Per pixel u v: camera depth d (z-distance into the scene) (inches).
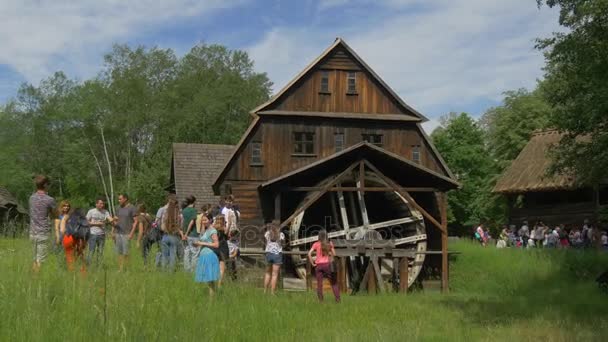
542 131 1721.2
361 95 1243.2
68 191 2669.8
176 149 1632.6
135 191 2193.7
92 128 2527.1
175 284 531.2
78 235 528.1
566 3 830.5
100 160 2664.9
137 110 2486.5
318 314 518.0
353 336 416.8
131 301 408.8
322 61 1235.9
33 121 2896.2
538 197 1579.7
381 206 1174.3
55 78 2957.7
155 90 2573.8
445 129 2711.6
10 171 2837.1
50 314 350.6
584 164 948.6
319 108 1226.0
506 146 2257.6
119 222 649.0
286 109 1213.1
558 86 930.7
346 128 1233.4
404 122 1253.1
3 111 2955.2
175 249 661.9
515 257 1065.5
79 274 458.9
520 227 1603.1
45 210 523.2
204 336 365.7
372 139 1242.0
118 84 2484.0
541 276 989.8
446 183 1007.0
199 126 2539.4
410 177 1049.5
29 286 386.6
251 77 2709.2
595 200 1419.8
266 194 1148.5
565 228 1483.8
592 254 1026.1
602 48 805.2
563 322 527.5
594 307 673.6
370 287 927.0
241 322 423.8
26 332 320.2
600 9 786.8
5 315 343.9
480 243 1304.1
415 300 751.7
